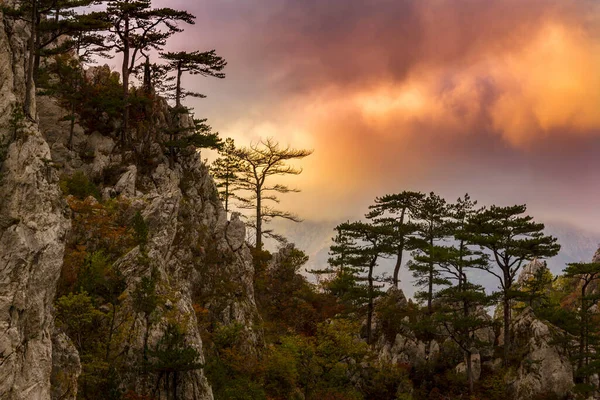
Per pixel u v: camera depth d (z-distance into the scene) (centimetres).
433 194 9494
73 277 5656
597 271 8400
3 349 3816
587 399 7788
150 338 5591
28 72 4766
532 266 11756
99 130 7712
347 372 8044
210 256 7512
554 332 8275
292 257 9462
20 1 5922
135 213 6612
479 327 8319
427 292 8950
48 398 4069
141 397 5278
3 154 4194
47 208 4294
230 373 6700
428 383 8206
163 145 8069
